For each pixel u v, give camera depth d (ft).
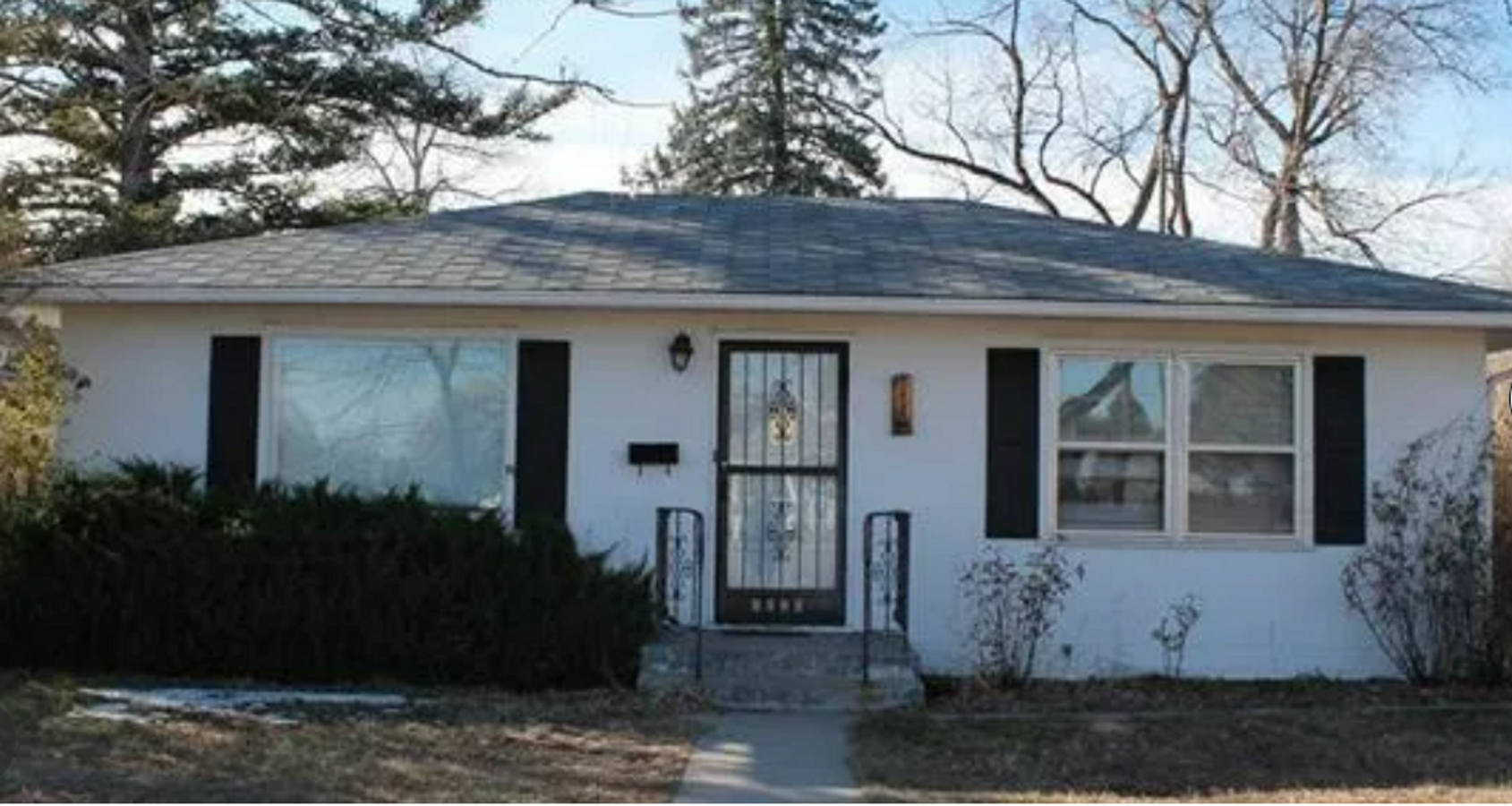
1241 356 40.50
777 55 121.60
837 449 40.55
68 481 38.55
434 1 51.03
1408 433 40.40
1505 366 67.82
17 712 31.83
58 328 40.83
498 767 28.66
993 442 40.37
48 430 40.55
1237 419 40.57
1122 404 40.60
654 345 40.60
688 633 39.17
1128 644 40.22
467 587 37.40
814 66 122.72
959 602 40.19
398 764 28.58
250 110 79.66
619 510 40.47
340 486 40.37
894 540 40.06
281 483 39.40
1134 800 26.91
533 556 37.60
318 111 81.87
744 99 122.62
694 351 40.52
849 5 123.54
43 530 37.83
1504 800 26.96
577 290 38.60
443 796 26.05
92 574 37.76
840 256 42.27
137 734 30.40
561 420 40.52
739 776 28.35
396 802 25.54
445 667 37.40
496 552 37.55
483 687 37.22
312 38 66.64
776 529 40.55
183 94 53.67
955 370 40.52
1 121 61.57
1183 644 40.14
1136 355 40.52
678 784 27.66
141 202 80.89
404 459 40.65
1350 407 40.40
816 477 40.55
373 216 85.61
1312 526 40.22
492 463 40.60
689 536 40.27
